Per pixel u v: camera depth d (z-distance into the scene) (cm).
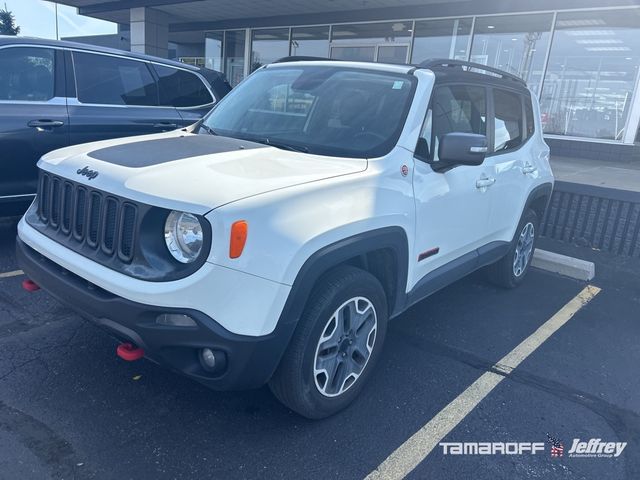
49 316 392
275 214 243
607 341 432
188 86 635
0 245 534
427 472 267
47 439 266
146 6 1562
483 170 405
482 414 318
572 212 705
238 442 276
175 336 234
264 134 357
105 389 310
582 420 322
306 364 270
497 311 473
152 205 238
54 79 524
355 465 267
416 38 1411
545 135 1273
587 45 1184
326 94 367
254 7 1523
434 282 368
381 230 296
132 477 247
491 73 489
